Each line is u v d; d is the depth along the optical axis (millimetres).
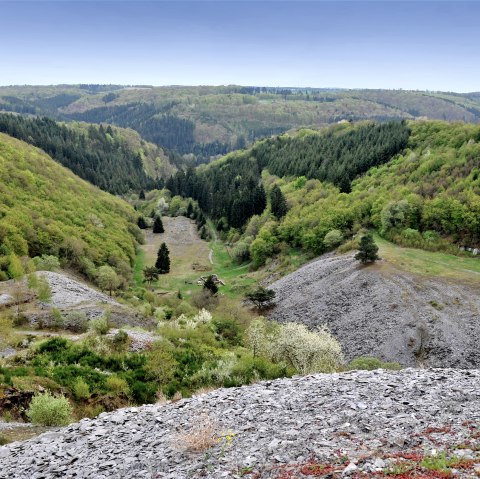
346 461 11883
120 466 13844
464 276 77750
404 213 109312
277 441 13961
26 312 57281
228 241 164250
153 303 92438
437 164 128375
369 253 88875
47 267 90625
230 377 38094
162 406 20078
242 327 73875
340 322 73562
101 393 32156
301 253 125000
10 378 29219
